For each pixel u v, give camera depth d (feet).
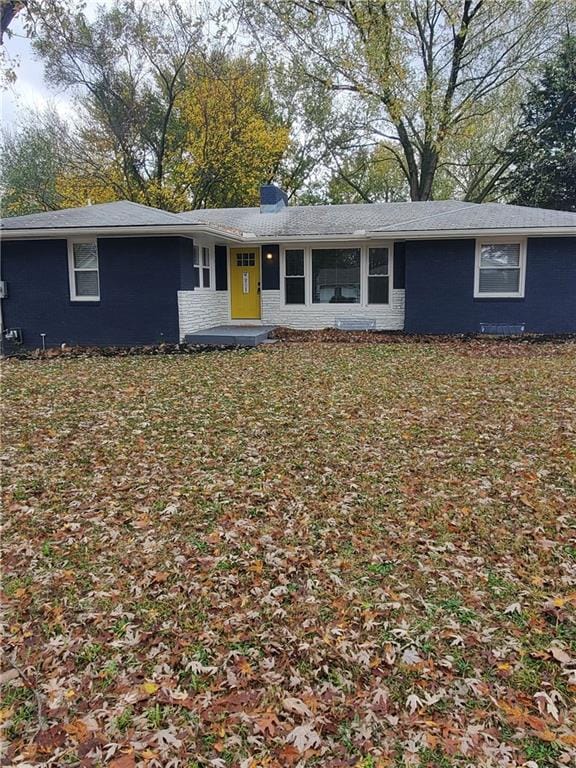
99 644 9.31
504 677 8.26
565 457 16.75
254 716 7.66
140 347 40.63
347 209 54.70
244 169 81.61
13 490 15.52
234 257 50.08
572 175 74.64
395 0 64.28
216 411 22.99
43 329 42.60
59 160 86.28
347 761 6.91
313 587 10.76
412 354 36.55
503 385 26.43
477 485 15.15
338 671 8.52
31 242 41.86
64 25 52.26
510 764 6.77
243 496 14.87
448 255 43.45
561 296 42.22
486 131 84.07
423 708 7.73
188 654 9.00
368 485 15.37
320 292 48.34
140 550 12.32
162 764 6.95
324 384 27.37
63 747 7.23
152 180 82.33
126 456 18.06
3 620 9.95
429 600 10.23
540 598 10.14
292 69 73.41
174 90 79.46
